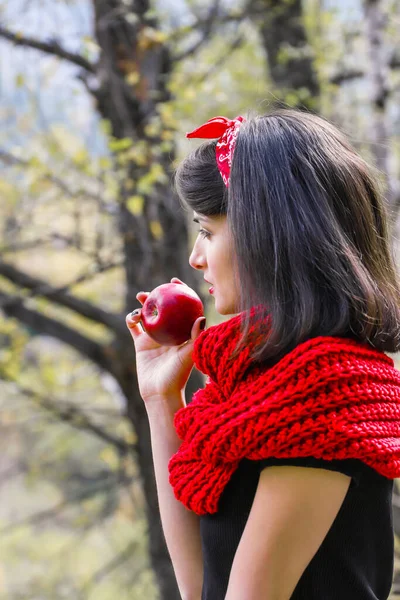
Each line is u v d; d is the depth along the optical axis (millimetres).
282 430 1022
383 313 1129
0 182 3967
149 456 4312
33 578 6227
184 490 1169
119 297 5172
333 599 1095
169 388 1420
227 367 1132
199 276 3990
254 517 1050
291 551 1032
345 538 1084
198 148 1270
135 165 3611
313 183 1108
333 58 4812
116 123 3715
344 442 1011
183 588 1328
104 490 5500
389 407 1070
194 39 4461
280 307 1076
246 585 1034
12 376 4988
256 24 4891
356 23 4598
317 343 1061
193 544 1343
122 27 3629
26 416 5953
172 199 3607
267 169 1117
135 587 5754
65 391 5410
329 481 1025
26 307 4414
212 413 1133
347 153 1175
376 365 1093
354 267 1087
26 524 5793
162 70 3918
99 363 4406
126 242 3861
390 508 1164
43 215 4023
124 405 4727
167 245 3770
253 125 1177
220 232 1204
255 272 1099
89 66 3717
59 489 6523
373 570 1171
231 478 1135
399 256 1429
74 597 5895
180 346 1434
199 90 3969
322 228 1089
